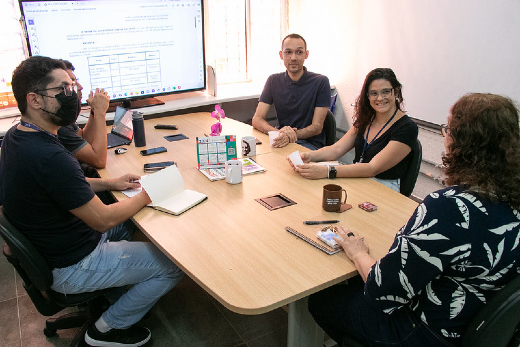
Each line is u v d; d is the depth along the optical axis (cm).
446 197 107
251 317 205
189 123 292
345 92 406
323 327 147
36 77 137
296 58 289
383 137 212
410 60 325
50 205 143
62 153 140
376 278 114
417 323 118
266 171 206
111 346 175
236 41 409
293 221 156
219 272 126
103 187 182
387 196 179
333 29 400
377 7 344
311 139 301
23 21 277
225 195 178
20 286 229
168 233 148
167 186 170
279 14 428
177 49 343
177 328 197
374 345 126
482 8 266
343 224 154
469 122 106
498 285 106
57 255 150
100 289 162
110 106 329
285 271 126
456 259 104
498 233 102
